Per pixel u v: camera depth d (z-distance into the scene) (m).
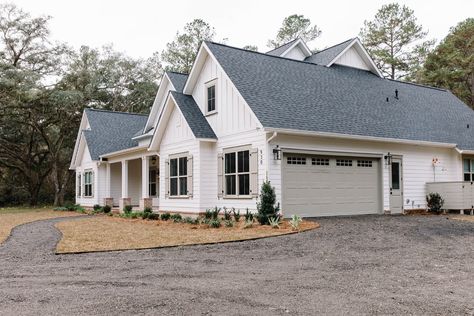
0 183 37.31
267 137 14.70
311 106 16.69
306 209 15.76
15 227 15.38
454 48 37.00
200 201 16.86
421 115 20.73
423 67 38.84
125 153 23.41
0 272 7.40
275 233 11.74
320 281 6.44
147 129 23.17
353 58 22.22
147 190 21.94
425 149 19.27
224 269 7.39
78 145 28.08
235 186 16.02
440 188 18.64
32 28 33.69
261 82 16.73
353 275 6.86
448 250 9.26
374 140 16.75
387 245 9.91
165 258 8.52
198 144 16.94
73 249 9.72
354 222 14.46
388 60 41.09
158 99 22.98
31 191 35.78
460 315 4.80
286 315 4.79
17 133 34.59
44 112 32.16
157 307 5.11
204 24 46.06
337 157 16.69
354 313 4.86
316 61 21.75
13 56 33.78
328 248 9.52
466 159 20.56
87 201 27.45
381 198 17.66
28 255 9.20
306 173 15.87
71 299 5.52
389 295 5.63
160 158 19.81
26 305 5.27
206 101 17.86
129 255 8.94
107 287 6.16
